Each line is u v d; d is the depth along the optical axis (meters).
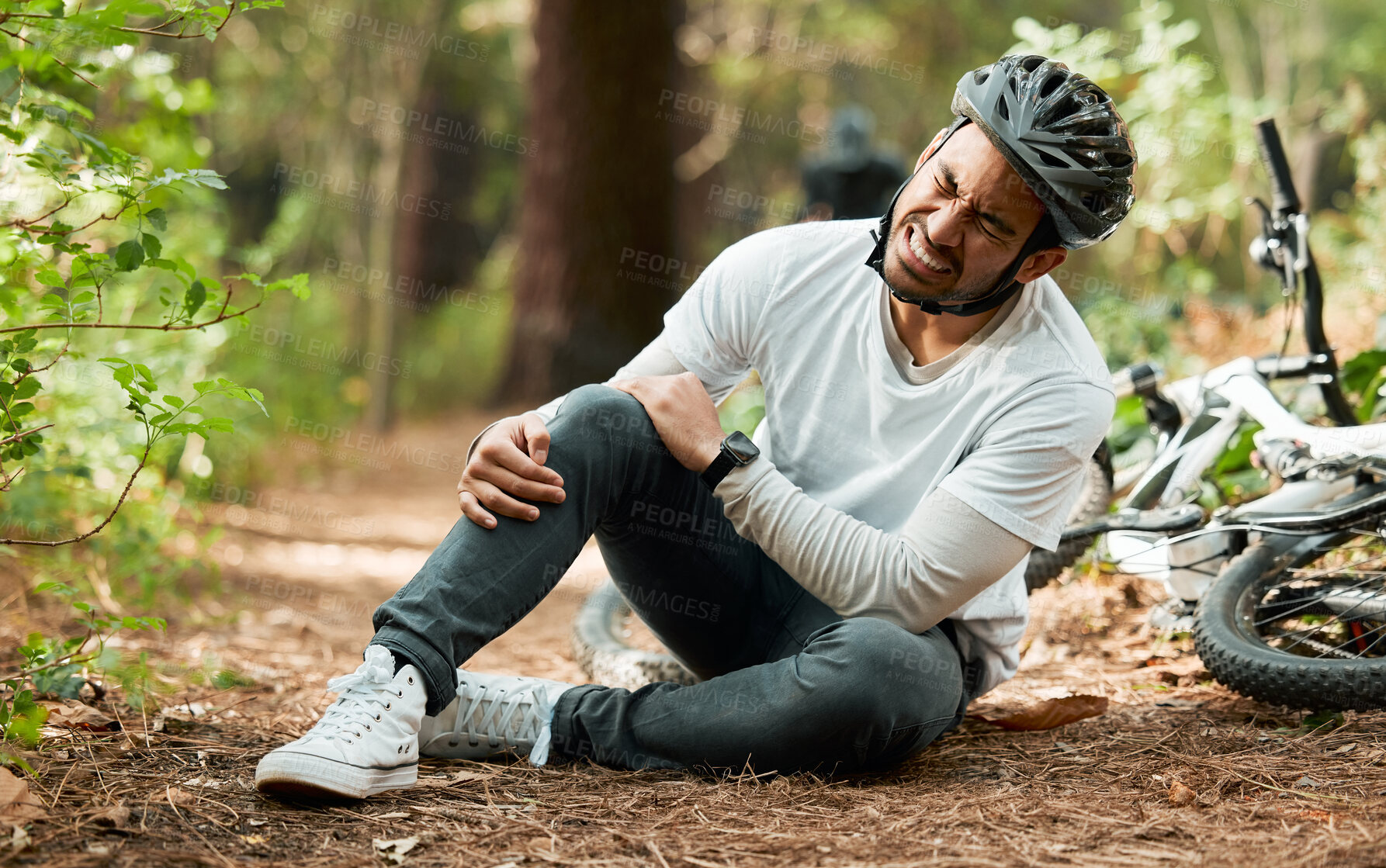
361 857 1.40
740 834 1.51
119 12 1.78
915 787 1.75
